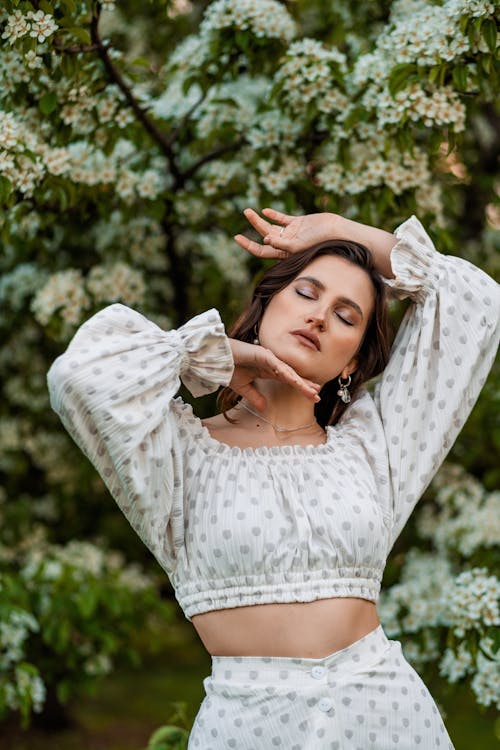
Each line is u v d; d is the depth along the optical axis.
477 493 3.97
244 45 3.10
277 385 2.09
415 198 3.17
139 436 1.82
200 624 1.93
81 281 3.63
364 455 2.07
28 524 5.14
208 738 1.86
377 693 1.88
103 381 1.81
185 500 1.96
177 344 1.91
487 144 4.79
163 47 4.59
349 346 2.05
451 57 2.73
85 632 4.16
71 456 5.03
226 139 3.51
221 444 2.00
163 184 3.69
